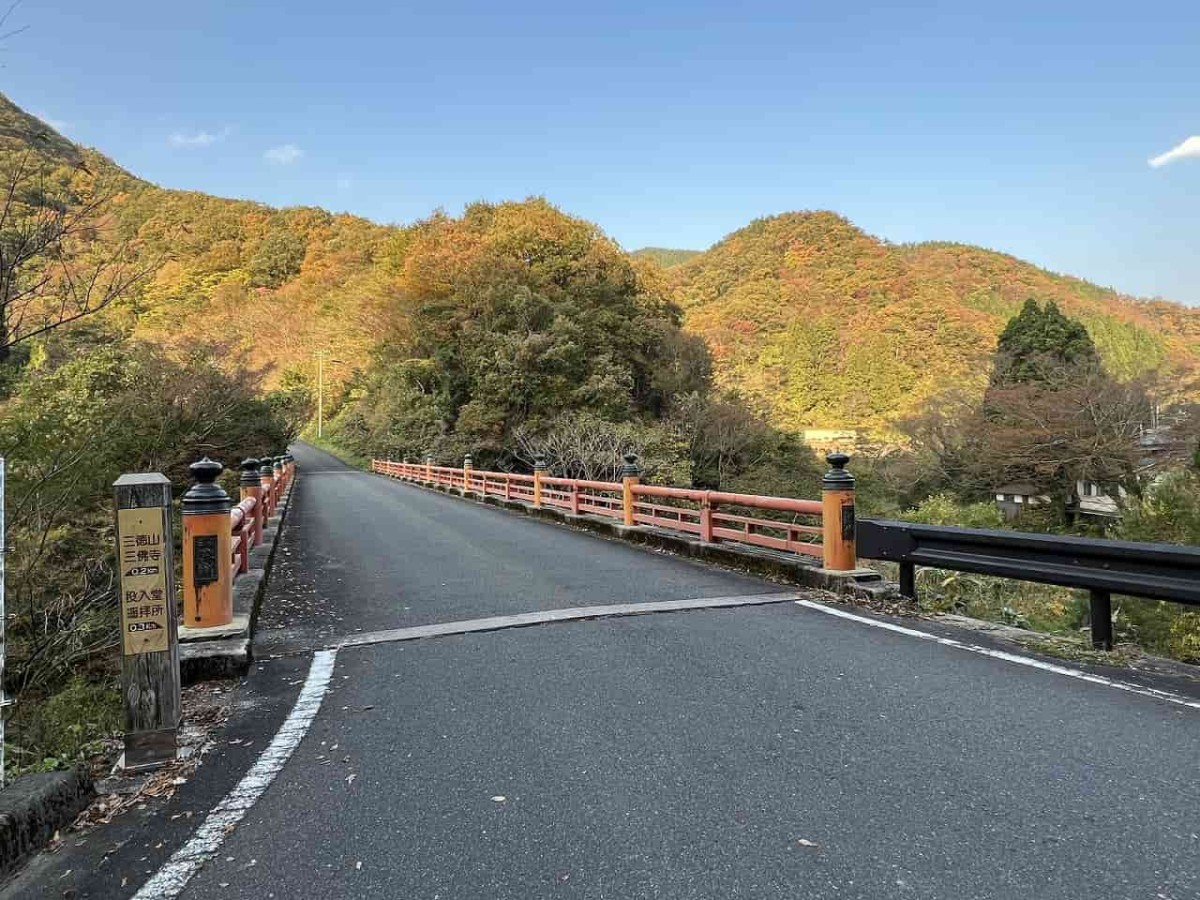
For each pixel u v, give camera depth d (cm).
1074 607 1027
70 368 1027
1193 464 1762
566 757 297
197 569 446
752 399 3756
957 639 464
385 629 516
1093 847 223
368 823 249
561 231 4059
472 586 664
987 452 2372
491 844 233
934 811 246
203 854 233
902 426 2959
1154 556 388
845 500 615
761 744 304
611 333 3603
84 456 675
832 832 235
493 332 3275
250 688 399
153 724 304
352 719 348
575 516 1213
